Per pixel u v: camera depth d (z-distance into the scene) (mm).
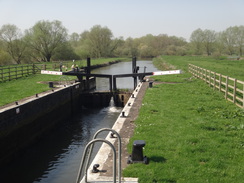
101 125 18094
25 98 17125
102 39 91000
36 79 27469
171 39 134250
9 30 56500
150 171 6883
